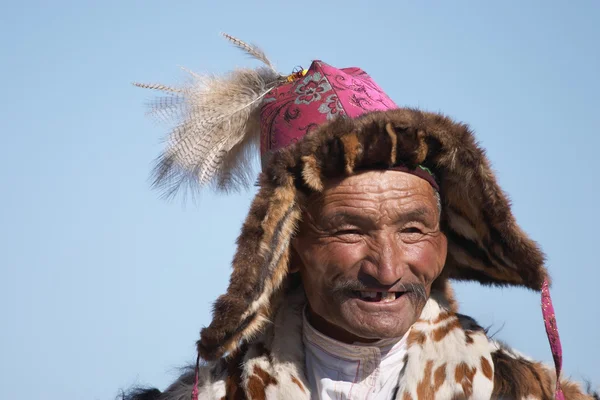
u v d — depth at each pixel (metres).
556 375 8.76
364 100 9.16
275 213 8.53
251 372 8.91
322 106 9.10
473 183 8.59
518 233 8.59
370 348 8.87
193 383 9.25
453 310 9.21
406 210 8.58
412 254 8.62
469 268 9.33
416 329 8.95
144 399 9.80
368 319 8.58
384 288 8.58
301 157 8.53
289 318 9.17
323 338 8.99
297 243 8.91
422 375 8.75
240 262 8.43
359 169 8.65
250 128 9.91
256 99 9.83
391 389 8.90
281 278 8.78
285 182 8.53
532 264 8.66
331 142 8.50
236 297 8.36
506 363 8.96
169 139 9.91
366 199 8.58
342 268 8.62
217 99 9.91
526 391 8.81
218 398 8.95
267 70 10.04
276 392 8.84
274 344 9.05
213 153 9.77
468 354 8.79
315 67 9.35
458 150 8.51
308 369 9.07
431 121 8.51
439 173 8.87
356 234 8.64
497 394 8.84
